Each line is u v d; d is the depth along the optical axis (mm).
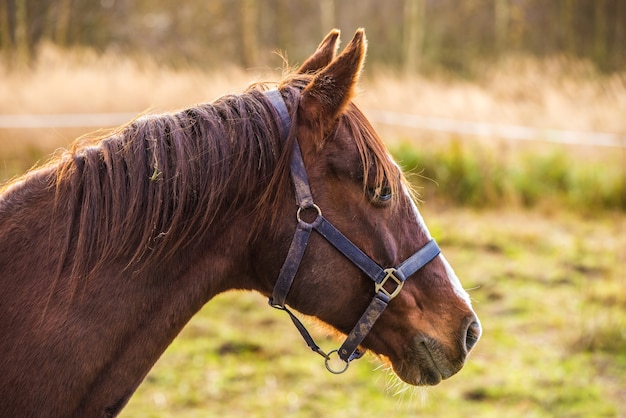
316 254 2289
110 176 2168
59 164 2252
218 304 6992
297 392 5453
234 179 2238
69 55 13422
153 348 2234
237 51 19828
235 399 5320
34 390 2076
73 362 2105
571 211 9820
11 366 2064
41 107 11055
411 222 2416
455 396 5426
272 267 2312
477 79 15984
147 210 2160
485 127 11336
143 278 2191
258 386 5520
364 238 2314
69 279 2125
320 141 2268
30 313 2096
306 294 2326
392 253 2352
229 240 2281
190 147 2209
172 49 19594
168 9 20531
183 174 2178
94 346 2131
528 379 5664
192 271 2262
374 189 2293
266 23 21578
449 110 11875
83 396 2143
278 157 2256
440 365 2420
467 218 9461
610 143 10836
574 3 22094
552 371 5781
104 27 19688
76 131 10477
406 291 2412
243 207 2270
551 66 14766
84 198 2156
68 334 2104
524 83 13805
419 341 2412
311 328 6543
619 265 7949
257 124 2262
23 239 2146
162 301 2230
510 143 10977
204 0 20750
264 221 2270
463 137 11031
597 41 20906
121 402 2207
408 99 12289
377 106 11992
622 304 6945
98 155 2215
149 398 5273
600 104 12062
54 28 18406
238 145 2238
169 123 2240
